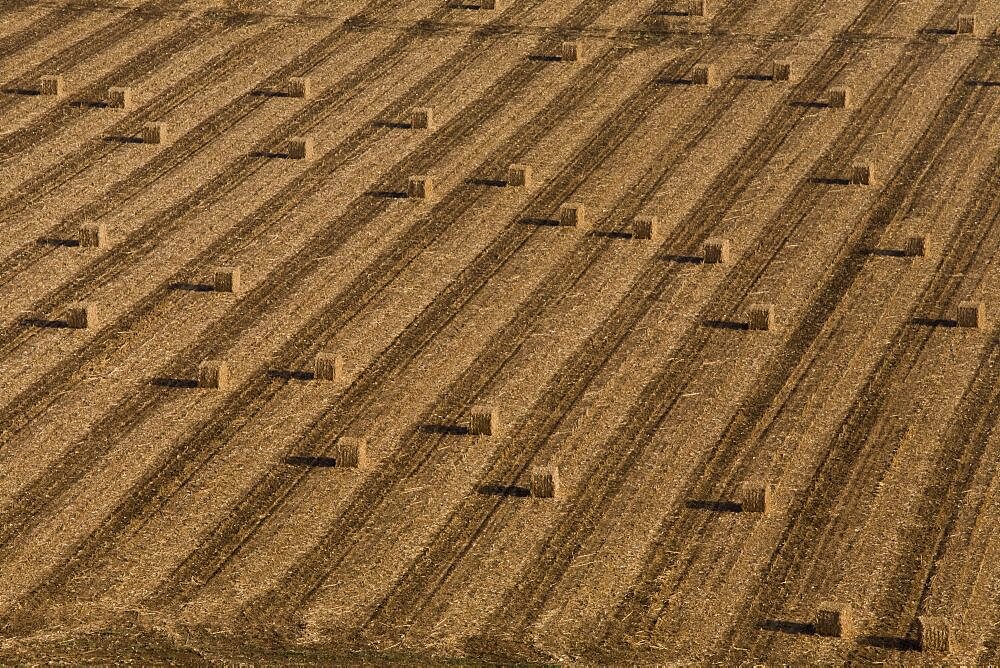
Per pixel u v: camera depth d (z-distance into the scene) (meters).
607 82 173.62
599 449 116.69
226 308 135.25
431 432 119.19
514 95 171.25
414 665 96.50
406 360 127.88
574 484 113.00
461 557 106.12
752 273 139.00
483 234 145.88
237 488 113.19
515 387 124.12
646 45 181.50
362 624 100.25
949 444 116.31
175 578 104.62
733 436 117.81
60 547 107.31
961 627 98.38
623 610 100.94
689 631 98.94
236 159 159.75
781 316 132.75
